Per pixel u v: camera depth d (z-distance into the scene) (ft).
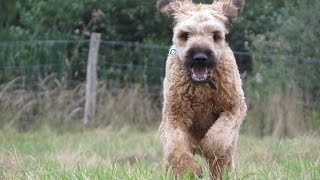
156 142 40.40
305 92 46.62
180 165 21.27
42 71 49.88
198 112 22.85
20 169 24.49
